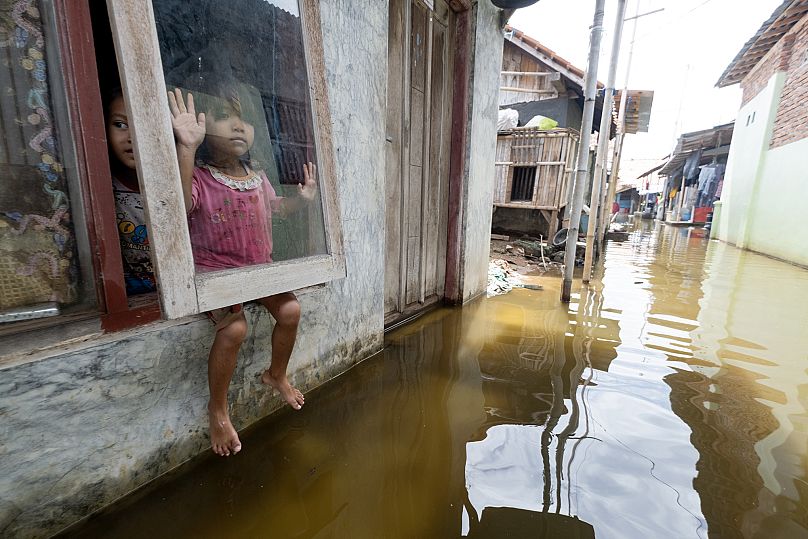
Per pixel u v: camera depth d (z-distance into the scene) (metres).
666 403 2.64
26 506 1.41
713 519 1.70
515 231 10.45
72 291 1.52
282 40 1.91
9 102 1.31
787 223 8.49
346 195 2.76
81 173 1.44
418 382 2.89
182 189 1.45
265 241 1.81
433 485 1.88
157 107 1.34
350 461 2.04
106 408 1.58
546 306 4.93
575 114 10.76
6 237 1.35
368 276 3.11
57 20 1.33
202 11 1.58
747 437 2.29
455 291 4.83
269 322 2.26
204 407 1.97
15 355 1.32
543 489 1.86
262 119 1.84
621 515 1.71
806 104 8.16
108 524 1.59
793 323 4.33
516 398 2.69
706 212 19.02
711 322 4.34
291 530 1.63
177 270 1.42
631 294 5.54
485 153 5.00
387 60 3.23
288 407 2.48
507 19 4.83
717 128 14.45
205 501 1.75
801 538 1.60
